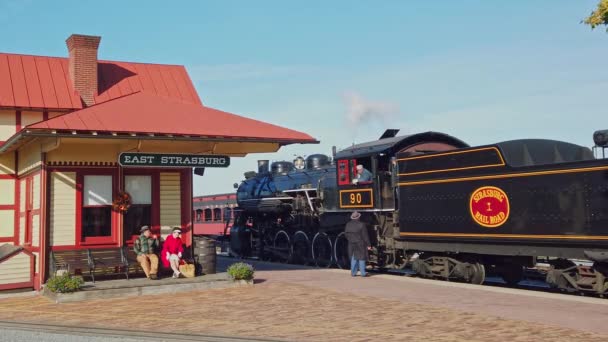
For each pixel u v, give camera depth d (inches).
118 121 527.2
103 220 590.6
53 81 725.3
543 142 558.6
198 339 328.8
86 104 710.5
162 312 426.0
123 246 590.6
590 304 430.3
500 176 536.1
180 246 576.7
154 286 525.0
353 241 649.6
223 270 708.7
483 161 554.3
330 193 791.1
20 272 573.0
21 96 685.3
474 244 564.4
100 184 590.9
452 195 586.9
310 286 554.3
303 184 887.7
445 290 515.2
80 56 714.8
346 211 749.3
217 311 424.8
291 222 922.1
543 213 498.0
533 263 538.3
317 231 848.9
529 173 510.9
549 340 311.3
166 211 617.9
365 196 711.1
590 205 462.6
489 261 592.1
